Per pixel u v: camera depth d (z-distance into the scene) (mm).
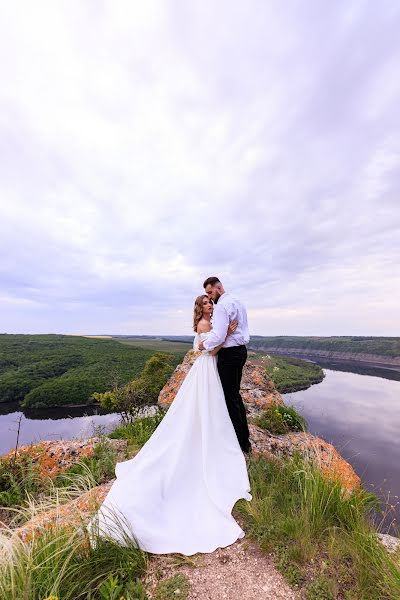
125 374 44938
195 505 3029
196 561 2492
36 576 2162
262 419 6453
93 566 2371
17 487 4137
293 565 2396
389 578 2137
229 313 3760
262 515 2879
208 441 3438
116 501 2902
